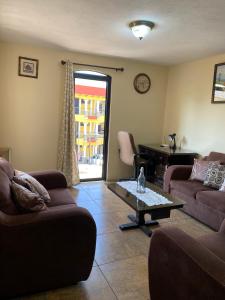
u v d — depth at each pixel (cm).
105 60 448
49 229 170
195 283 127
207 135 412
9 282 167
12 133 407
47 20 282
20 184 208
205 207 295
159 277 156
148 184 328
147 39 332
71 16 268
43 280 177
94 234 185
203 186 329
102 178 491
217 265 124
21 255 165
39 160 430
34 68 403
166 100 515
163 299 154
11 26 306
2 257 161
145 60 458
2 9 255
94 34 324
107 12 253
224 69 377
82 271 187
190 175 368
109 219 309
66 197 260
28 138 418
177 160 418
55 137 434
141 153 468
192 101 443
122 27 294
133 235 273
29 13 264
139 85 484
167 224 304
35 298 177
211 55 396
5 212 174
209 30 289
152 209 242
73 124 428
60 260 178
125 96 477
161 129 523
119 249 245
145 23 271
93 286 192
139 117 496
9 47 385
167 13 247
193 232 285
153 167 456
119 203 363
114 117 474
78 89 456
